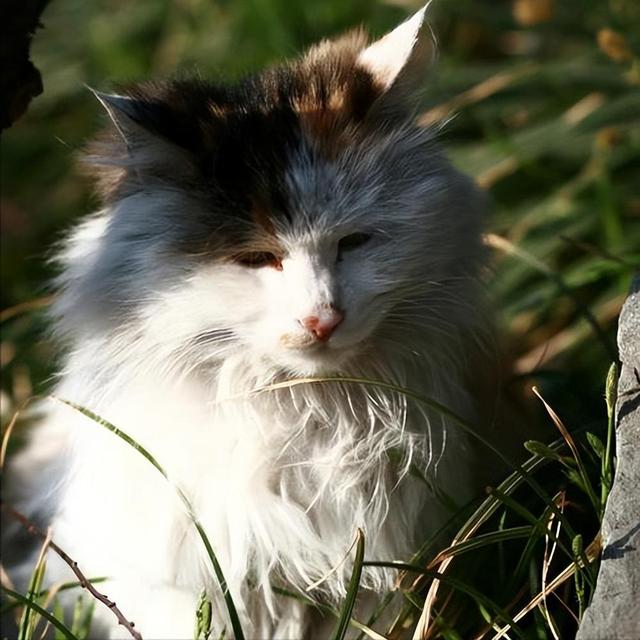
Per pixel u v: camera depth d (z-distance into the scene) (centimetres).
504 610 203
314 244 203
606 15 242
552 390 218
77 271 208
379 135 206
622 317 201
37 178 259
